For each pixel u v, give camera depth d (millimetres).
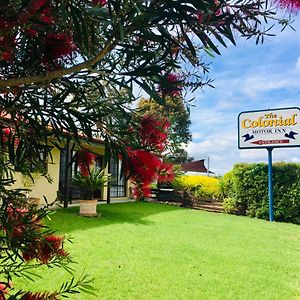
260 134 13398
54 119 1286
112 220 9695
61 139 1389
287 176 12867
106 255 5844
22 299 1095
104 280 4633
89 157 1398
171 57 1155
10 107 1243
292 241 8430
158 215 11688
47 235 1253
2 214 1162
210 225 10227
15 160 1368
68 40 1170
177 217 11555
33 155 1358
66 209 10633
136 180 1159
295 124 12797
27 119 1277
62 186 11602
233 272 5473
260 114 13430
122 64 1268
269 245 7758
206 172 18562
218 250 6910
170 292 4430
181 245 7090
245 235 8875
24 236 1150
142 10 940
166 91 1286
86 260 5457
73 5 1014
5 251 1169
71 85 1289
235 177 14047
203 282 4902
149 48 1242
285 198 12734
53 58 1201
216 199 14992
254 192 13516
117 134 1260
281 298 4477
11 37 1066
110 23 982
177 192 15727
